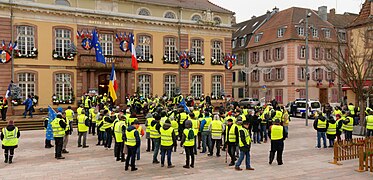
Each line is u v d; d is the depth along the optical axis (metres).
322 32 46.06
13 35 27.31
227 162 13.41
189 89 35.56
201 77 36.34
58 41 29.38
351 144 13.82
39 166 12.80
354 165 12.85
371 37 25.84
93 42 28.59
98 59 28.59
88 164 13.13
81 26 30.11
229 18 38.12
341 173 11.73
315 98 45.31
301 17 47.12
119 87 31.67
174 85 34.97
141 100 28.91
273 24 49.00
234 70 55.75
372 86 21.95
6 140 13.13
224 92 37.34
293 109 35.16
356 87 21.84
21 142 18.19
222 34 37.47
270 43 46.91
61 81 29.50
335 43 37.75
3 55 26.67
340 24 48.88
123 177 11.27
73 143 17.81
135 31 32.72
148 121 15.52
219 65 37.34
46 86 28.78
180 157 14.43
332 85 43.56
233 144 12.79
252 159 14.05
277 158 13.00
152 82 33.62
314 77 45.28
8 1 26.86
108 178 11.16
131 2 32.47
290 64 43.97
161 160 12.66
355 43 30.17
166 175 11.51
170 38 34.75
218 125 14.39
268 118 18.27
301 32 44.94
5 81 27.02
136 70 32.56
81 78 30.11
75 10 29.52
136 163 13.30
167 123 12.48
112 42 31.78
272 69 47.03
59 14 29.02
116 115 16.23
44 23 28.61
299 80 44.31
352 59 22.38
